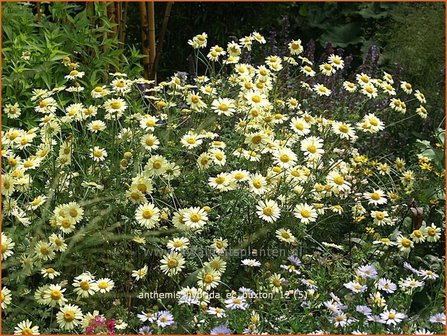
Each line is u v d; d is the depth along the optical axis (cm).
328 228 156
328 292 132
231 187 136
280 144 150
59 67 187
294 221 141
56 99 183
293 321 118
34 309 130
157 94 181
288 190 145
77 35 193
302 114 176
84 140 150
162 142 150
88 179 137
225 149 154
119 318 124
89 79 188
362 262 140
